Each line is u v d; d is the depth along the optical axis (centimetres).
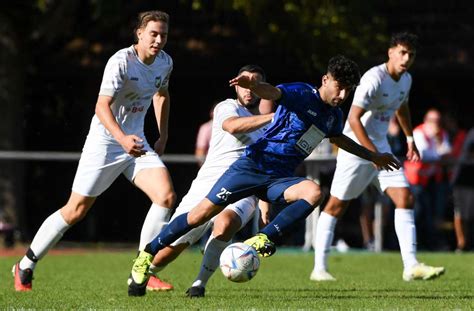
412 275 3844
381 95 3788
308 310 2700
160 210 3105
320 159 5697
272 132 2898
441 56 7381
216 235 3105
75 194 3219
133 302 2930
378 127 3888
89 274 4219
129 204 7388
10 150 6894
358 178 3919
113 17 6731
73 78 7738
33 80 7744
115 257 5372
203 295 3141
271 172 2892
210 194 2903
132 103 3159
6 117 6906
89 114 7706
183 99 7762
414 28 7556
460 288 3519
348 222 6938
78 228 7388
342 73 2806
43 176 7744
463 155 6159
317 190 2828
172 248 3253
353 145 3053
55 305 2867
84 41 7519
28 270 3353
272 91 2817
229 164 3200
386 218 6034
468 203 6034
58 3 6894
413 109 7656
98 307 2795
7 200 6712
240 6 6378
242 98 3152
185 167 7069
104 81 3044
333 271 4447
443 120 6519
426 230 6141
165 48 7506
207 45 7525
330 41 6600
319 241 3981
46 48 7238
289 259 5278
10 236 6456
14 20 6881
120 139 2911
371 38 6719
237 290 3447
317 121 2877
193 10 7681
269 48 7425
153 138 7544
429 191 6047
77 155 5991
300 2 6531
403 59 3744
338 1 6581
